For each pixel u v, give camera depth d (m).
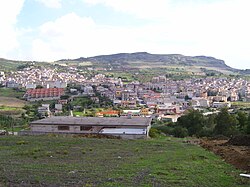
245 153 29.14
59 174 19.55
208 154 30.47
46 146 33.41
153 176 19.33
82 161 24.80
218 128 62.72
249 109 115.06
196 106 148.12
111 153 29.41
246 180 19.33
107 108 126.81
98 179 18.25
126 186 16.72
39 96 150.50
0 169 20.92
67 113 101.69
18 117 89.00
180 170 21.64
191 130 66.31
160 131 62.34
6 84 188.00
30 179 18.11
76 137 43.62
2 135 46.62
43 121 52.09
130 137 45.34
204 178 19.50
